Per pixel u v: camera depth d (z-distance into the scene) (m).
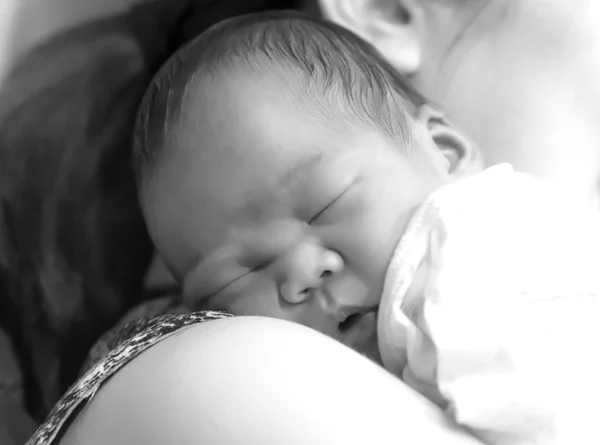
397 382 0.50
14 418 0.83
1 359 0.86
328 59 0.72
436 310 0.54
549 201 0.64
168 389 0.46
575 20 0.83
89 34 0.97
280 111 0.68
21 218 0.87
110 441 0.45
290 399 0.44
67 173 0.89
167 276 0.93
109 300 0.90
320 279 0.65
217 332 0.50
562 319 0.56
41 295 0.88
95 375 0.55
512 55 0.84
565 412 0.51
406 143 0.70
